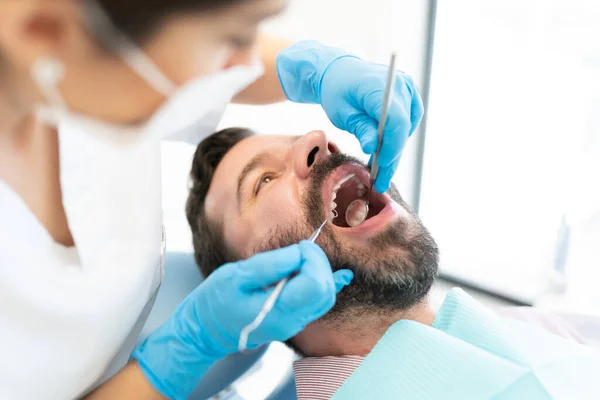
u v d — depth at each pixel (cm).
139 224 95
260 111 162
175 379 95
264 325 86
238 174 117
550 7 181
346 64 117
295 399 118
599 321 137
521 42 192
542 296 196
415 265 101
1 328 79
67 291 82
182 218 153
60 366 87
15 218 75
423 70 209
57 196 82
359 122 111
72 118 53
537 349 100
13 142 72
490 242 224
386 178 107
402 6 185
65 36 44
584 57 179
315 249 87
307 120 166
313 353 116
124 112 53
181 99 54
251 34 52
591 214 184
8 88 57
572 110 185
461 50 205
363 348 109
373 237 102
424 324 105
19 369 82
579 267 188
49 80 47
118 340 99
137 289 96
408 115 111
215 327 90
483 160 216
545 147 195
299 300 81
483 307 109
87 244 83
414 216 110
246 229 113
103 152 75
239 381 124
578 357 98
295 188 109
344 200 117
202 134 131
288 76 125
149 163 93
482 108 209
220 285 87
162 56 47
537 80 192
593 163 183
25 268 77
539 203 203
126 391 95
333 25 157
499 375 89
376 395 93
